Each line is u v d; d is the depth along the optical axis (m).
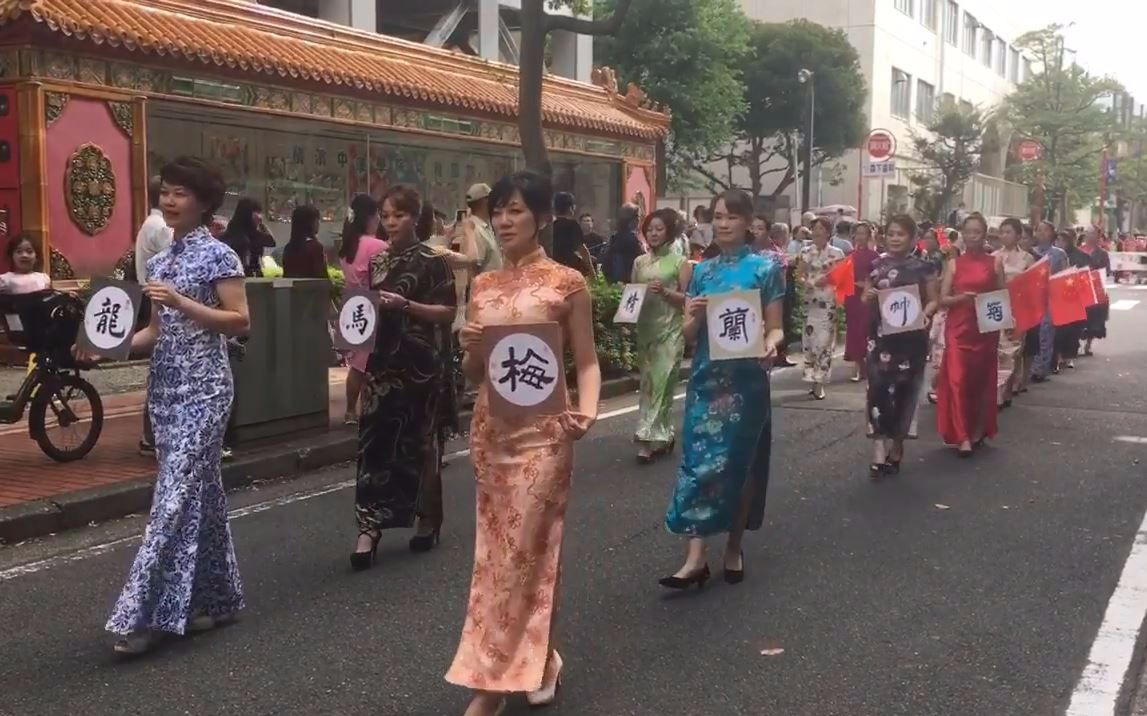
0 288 8.02
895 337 7.86
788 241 18.00
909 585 5.62
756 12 45.69
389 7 23.27
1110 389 12.68
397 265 5.87
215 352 4.80
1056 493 7.56
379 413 5.88
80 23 11.81
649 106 24.47
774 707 4.19
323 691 4.36
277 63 14.18
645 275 8.56
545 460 3.86
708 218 16.61
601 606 5.34
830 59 36.66
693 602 5.39
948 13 54.44
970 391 8.82
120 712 4.18
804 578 5.75
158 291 4.54
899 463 8.26
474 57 19.30
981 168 48.69
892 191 46.09
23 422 9.29
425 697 4.31
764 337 5.37
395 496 5.93
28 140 11.66
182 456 4.71
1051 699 4.25
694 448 5.43
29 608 5.35
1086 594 5.46
